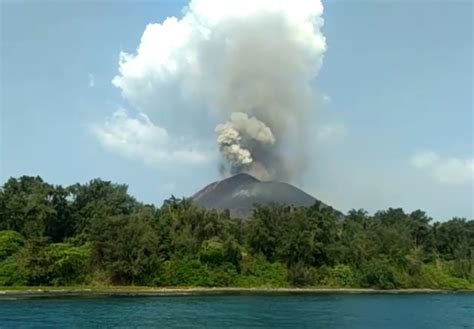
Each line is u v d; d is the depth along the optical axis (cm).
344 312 9931
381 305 12088
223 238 17250
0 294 11606
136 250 14738
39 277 13400
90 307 9500
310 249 17612
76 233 16875
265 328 7319
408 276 19588
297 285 17062
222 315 8719
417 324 8450
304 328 7450
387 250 19788
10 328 6781
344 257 18438
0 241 14238
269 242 17562
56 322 7381
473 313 10531
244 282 16362
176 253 16012
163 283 15175
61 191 16900
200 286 15562
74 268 14038
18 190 16575
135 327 7106
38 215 15762
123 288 13650
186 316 8450
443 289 19900
